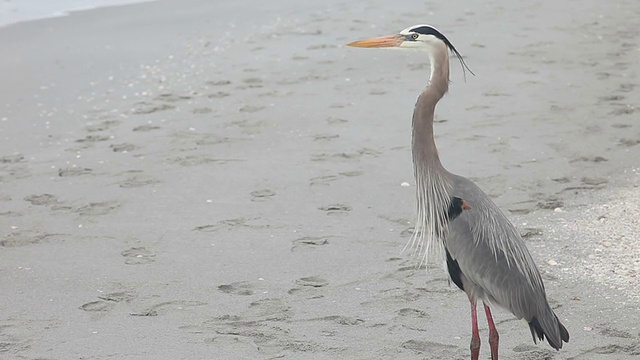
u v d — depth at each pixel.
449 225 8.57
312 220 12.39
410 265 10.89
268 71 20.61
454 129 16.23
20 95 19.14
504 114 17.05
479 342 8.27
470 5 27.58
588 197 12.88
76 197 13.47
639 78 19.33
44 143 16.14
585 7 27.17
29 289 10.42
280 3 28.44
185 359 8.76
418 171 8.84
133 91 19.36
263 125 16.81
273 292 10.25
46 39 23.91
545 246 11.23
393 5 27.80
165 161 15.00
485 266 8.27
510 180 13.68
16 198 13.48
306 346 8.96
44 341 9.18
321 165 14.59
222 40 23.70
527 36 23.45
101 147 15.83
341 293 10.20
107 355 8.87
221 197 13.32
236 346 9.01
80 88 19.67
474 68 20.38
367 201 13.05
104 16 26.70
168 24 25.67
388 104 17.92
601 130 15.95
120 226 12.32
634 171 13.88
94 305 10.02
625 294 9.87
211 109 17.91
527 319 8.24
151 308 9.91
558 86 18.84
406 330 9.30
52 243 11.79
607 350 8.77
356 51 22.19
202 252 11.40
